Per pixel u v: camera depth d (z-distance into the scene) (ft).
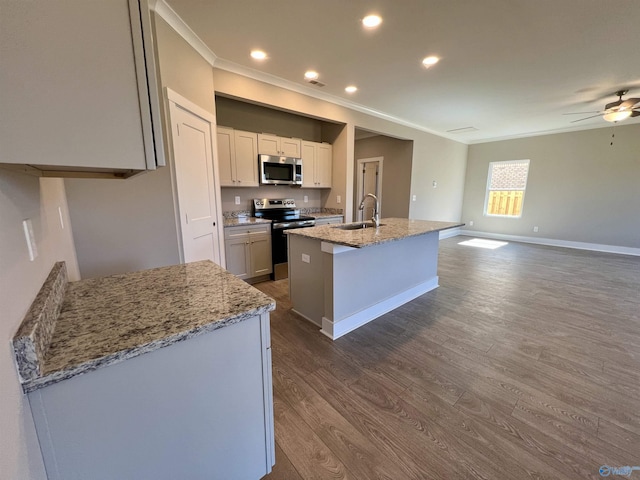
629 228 18.28
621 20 7.28
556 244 21.21
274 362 6.97
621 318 9.33
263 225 12.56
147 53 2.36
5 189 2.22
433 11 6.96
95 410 2.55
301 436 4.89
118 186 6.84
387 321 9.20
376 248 9.12
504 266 15.62
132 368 2.67
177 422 3.06
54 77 2.03
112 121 2.30
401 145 19.97
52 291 3.05
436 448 4.67
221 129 11.63
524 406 5.57
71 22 2.05
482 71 10.44
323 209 16.92
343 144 15.08
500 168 23.61
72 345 2.56
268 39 8.30
